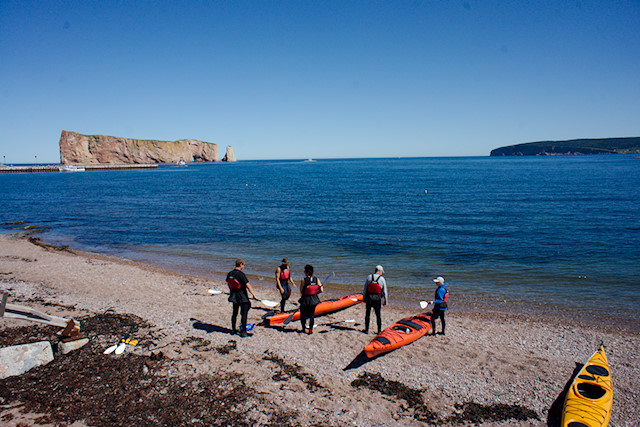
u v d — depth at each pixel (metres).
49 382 6.79
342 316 11.16
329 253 19.70
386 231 25.30
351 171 125.75
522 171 98.31
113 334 9.00
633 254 18.36
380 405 6.45
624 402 6.75
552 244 20.66
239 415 6.00
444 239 22.52
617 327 10.38
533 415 6.28
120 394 6.50
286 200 44.88
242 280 8.98
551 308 11.89
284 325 10.04
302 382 7.11
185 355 8.02
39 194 55.00
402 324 9.61
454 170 116.00
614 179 65.50
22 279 14.53
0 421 5.65
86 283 14.09
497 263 17.27
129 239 23.92
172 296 12.70
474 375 7.57
